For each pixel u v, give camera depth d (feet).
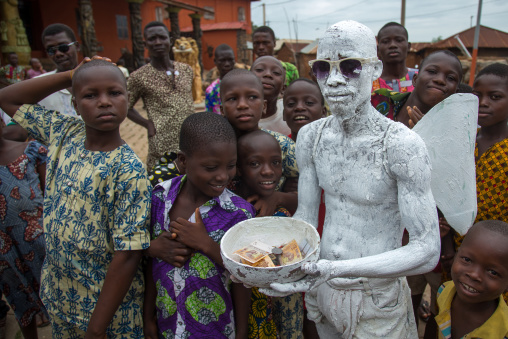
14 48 45.75
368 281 5.31
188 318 5.66
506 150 7.37
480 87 7.66
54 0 56.75
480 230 5.45
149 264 6.19
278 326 7.14
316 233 4.91
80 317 6.02
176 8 65.41
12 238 8.15
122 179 5.63
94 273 5.94
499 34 62.54
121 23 64.28
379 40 13.30
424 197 4.67
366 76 4.62
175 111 13.44
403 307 5.63
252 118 7.02
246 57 88.89
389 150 4.77
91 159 5.76
